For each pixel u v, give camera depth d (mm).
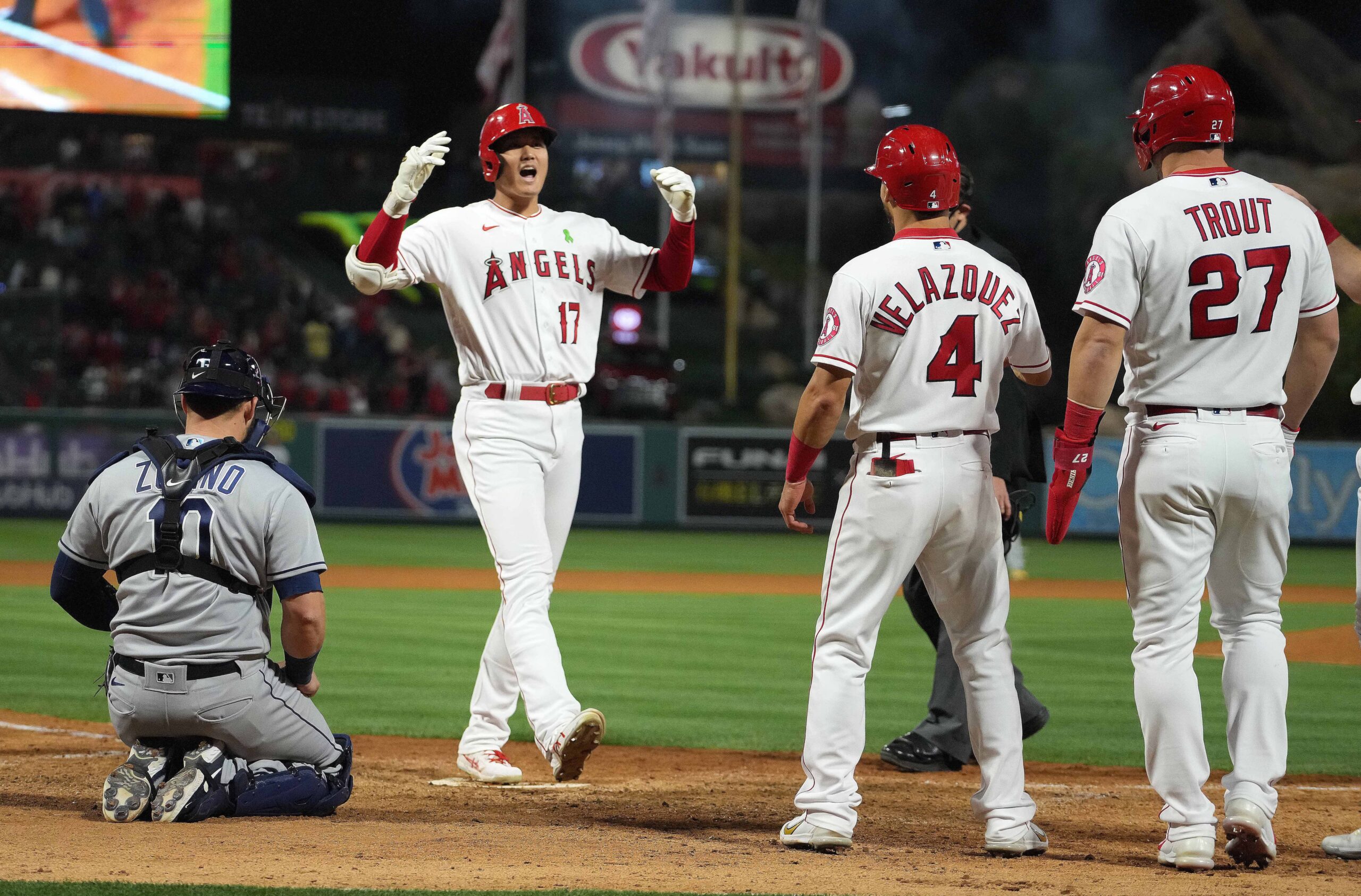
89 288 108312
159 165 114250
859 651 15273
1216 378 14477
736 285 110000
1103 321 14328
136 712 15633
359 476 82625
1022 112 126875
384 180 119375
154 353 103438
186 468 15594
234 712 15789
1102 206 123250
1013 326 15211
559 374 19094
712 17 123438
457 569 59594
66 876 12867
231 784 15930
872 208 130625
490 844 15102
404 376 105000
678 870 13930
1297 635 40219
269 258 115188
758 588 55719
